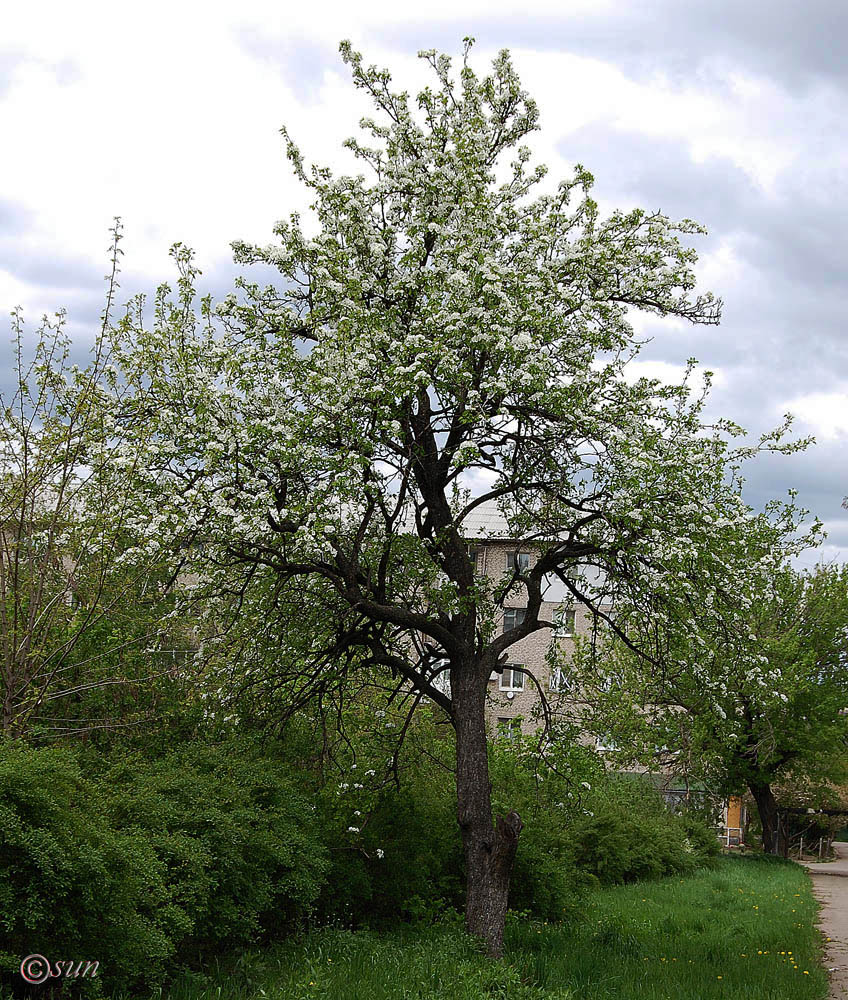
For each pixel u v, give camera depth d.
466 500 16.02
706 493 12.34
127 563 11.79
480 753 13.27
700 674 13.27
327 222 13.19
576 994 10.55
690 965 12.30
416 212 13.30
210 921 10.57
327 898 13.56
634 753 29.58
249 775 12.69
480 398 11.90
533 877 16.52
